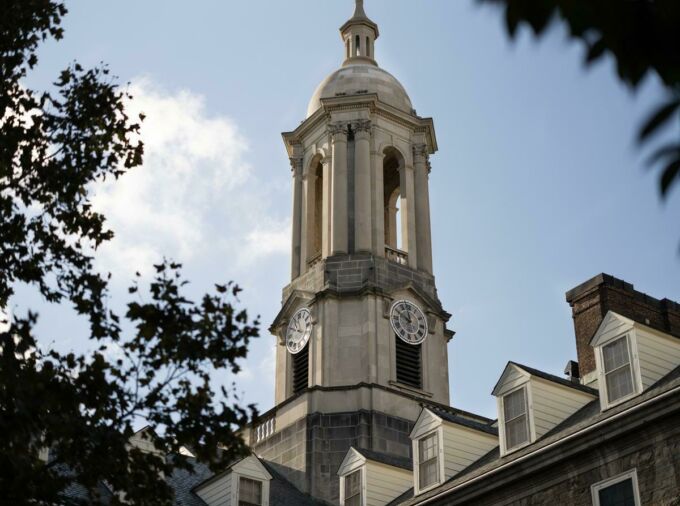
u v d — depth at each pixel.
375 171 60.16
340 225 57.94
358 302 55.25
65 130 22.00
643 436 27.17
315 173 63.41
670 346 30.45
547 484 29.44
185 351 18.91
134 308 19.20
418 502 34.12
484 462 34.69
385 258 57.31
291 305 57.16
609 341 30.56
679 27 5.68
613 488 27.58
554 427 32.22
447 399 55.47
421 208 61.16
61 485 17.80
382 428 50.47
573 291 39.50
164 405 18.78
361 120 61.19
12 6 22.03
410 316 56.12
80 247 21.19
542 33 5.72
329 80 64.69
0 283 20.55
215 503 39.91
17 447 17.03
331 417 50.69
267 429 53.00
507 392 33.31
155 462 18.91
